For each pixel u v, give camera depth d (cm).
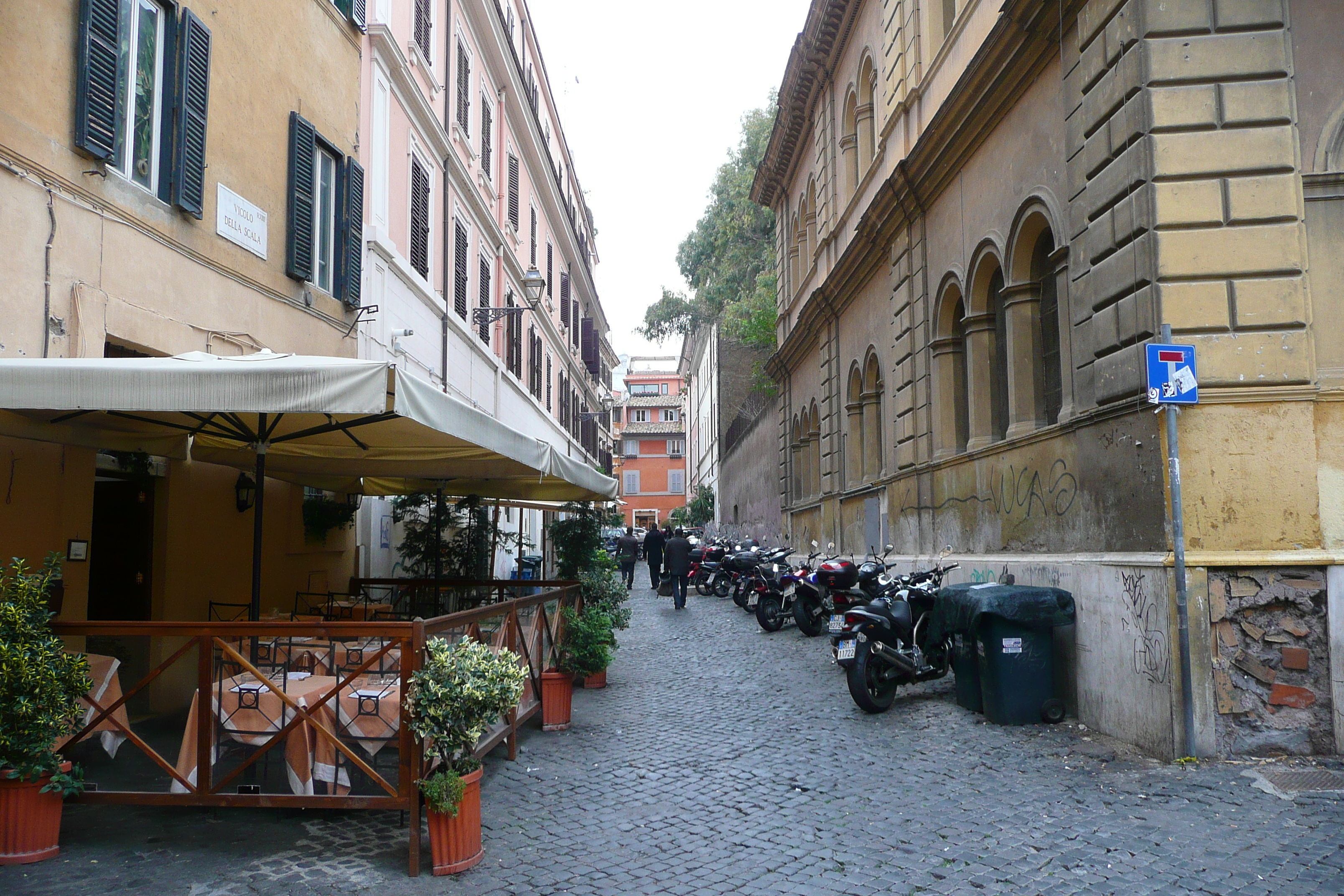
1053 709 760
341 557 1224
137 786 495
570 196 3475
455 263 1728
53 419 642
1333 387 654
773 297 3097
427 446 797
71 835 510
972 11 1071
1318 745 626
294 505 1084
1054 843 492
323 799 476
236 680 497
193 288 815
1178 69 672
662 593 2336
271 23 968
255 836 511
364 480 1134
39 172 624
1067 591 778
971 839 503
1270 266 656
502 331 2212
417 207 1467
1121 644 695
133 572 842
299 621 880
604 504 1534
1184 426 652
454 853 460
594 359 4150
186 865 468
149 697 499
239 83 900
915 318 1269
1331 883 430
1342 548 641
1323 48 679
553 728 788
